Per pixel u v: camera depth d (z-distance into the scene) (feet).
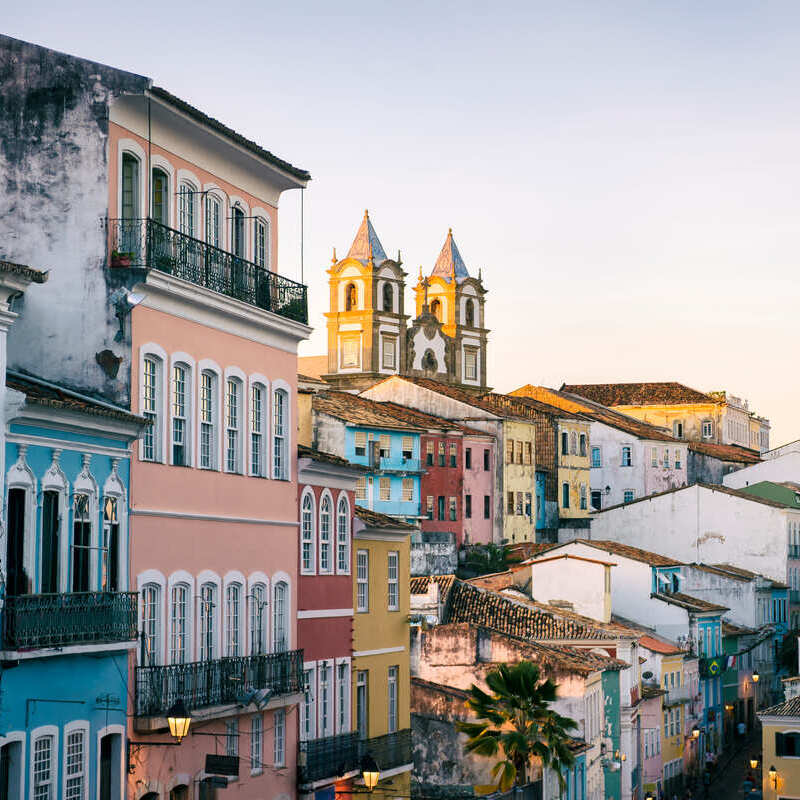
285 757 144.46
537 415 423.64
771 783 252.83
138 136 124.77
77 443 110.11
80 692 109.60
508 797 172.65
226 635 134.31
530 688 176.24
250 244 144.56
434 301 515.09
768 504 369.91
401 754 171.22
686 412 551.18
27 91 121.29
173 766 122.83
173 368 126.00
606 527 384.27
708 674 300.61
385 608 172.35
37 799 104.17
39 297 119.96
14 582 102.94
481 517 381.60
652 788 255.29
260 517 140.97
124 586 117.19
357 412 345.51
